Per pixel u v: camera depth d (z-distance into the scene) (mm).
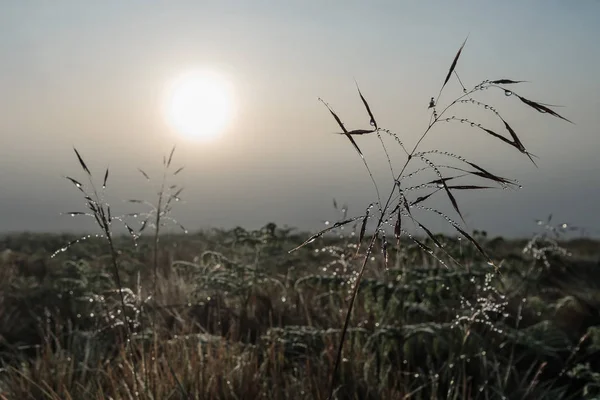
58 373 4922
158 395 3986
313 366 5094
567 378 5508
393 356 5496
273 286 7672
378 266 6672
